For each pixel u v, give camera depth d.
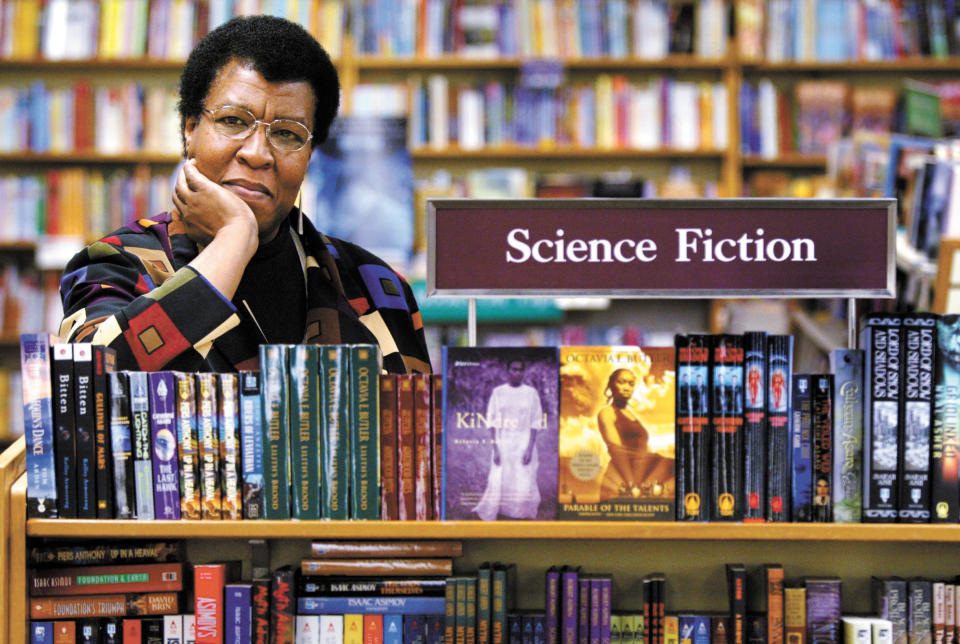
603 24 5.58
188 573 1.82
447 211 1.87
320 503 1.72
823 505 1.71
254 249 1.89
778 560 1.82
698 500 1.72
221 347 1.97
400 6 5.56
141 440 1.72
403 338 2.24
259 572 1.81
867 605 1.81
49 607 1.75
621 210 1.87
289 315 2.11
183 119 2.09
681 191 5.50
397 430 1.74
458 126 5.52
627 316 5.61
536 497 1.73
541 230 1.87
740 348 1.73
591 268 1.86
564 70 5.60
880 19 5.61
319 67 2.04
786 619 1.74
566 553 1.84
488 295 1.86
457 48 5.56
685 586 1.83
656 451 1.73
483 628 1.73
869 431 1.71
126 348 1.75
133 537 1.78
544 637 1.74
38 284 5.51
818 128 5.56
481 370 1.74
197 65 2.00
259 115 1.96
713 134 5.55
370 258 2.31
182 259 2.00
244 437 1.72
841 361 1.72
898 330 1.72
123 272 1.93
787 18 5.61
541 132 5.52
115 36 5.54
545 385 1.74
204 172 1.98
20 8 5.55
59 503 1.71
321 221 5.02
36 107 5.49
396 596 1.78
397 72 5.69
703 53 5.58
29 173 5.63
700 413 1.73
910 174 2.72
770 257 1.86
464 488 1.73
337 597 1.78
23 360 1.72
